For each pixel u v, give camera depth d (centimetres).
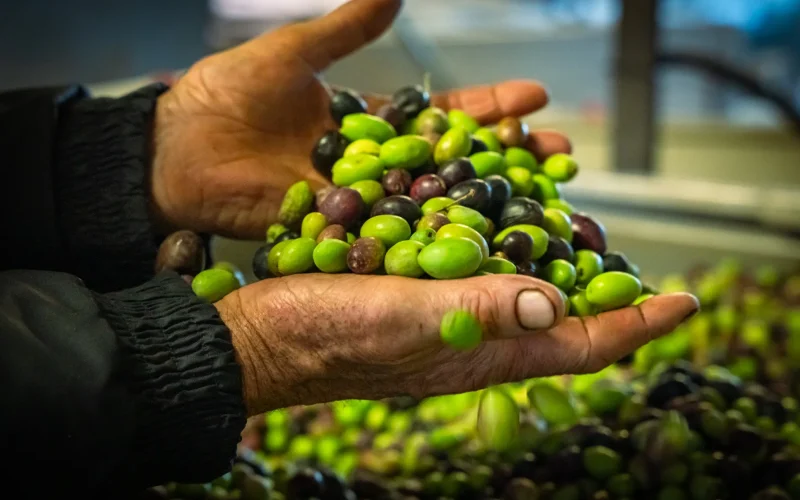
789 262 90
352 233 49
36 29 139
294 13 194
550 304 40
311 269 48
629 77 103
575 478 55
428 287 42
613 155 109
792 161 129
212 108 59
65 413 40
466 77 191
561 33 189
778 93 112
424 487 58
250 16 192
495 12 205
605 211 102
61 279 44
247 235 61
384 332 43
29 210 57
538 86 62
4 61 137
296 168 60
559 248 49
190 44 162
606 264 52
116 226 57
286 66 58
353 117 55
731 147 134
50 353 41
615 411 59
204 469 44
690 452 54
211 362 44
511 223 49
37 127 57
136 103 58
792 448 56
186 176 59
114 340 42
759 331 75
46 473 40
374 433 69
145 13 153
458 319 41
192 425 43
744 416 59
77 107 59
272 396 47
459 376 46
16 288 43
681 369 62
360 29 60
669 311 45
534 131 60
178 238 54
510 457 58
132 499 51
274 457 67
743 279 87
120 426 41
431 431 66
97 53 147
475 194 48
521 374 46
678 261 97
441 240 43
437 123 54
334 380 47
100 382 41
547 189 55
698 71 113
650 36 101
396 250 45
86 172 57
